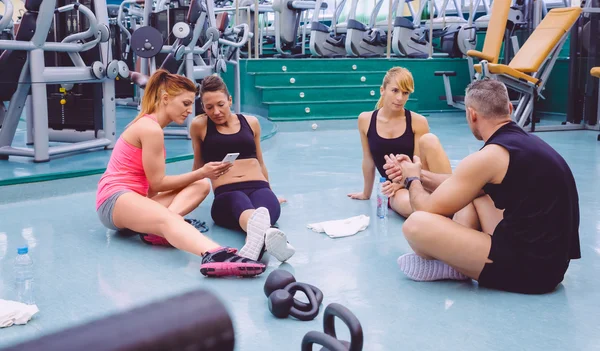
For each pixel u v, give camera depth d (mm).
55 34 5520
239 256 2377
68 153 5262
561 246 2080
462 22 11211
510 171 2020
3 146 4945
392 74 3279
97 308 2059
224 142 3049
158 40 5367
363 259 2607
